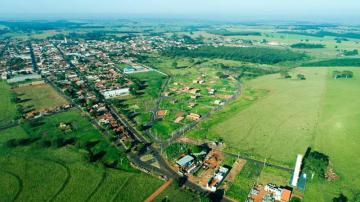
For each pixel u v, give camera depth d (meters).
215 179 139.25
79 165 150.50
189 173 145.00
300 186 132.88
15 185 133.62
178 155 162.12
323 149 169.00
